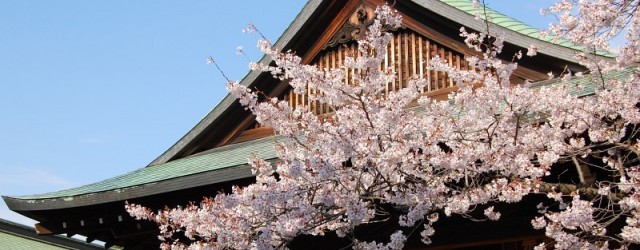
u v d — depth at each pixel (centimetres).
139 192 1055
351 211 679
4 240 2314
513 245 888
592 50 783
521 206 890
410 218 698
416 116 754
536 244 855
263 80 1235
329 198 698
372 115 732
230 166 973
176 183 1022
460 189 733
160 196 1071
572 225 677
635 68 816
